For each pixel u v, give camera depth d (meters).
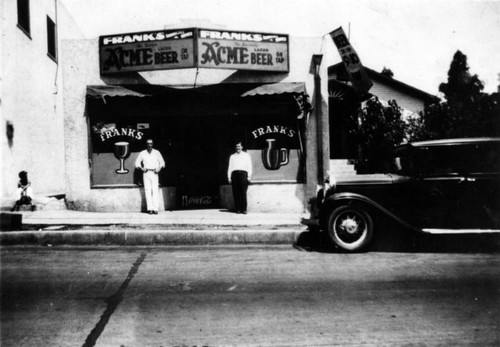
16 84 11.84
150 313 4.45
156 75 11.17
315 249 7.88
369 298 4.95
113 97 11.01
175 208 11.55
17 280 5.64
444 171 7.59
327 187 7.88
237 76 11.36
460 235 8.55
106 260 6.84
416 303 4.77
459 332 3.97
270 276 5.89
